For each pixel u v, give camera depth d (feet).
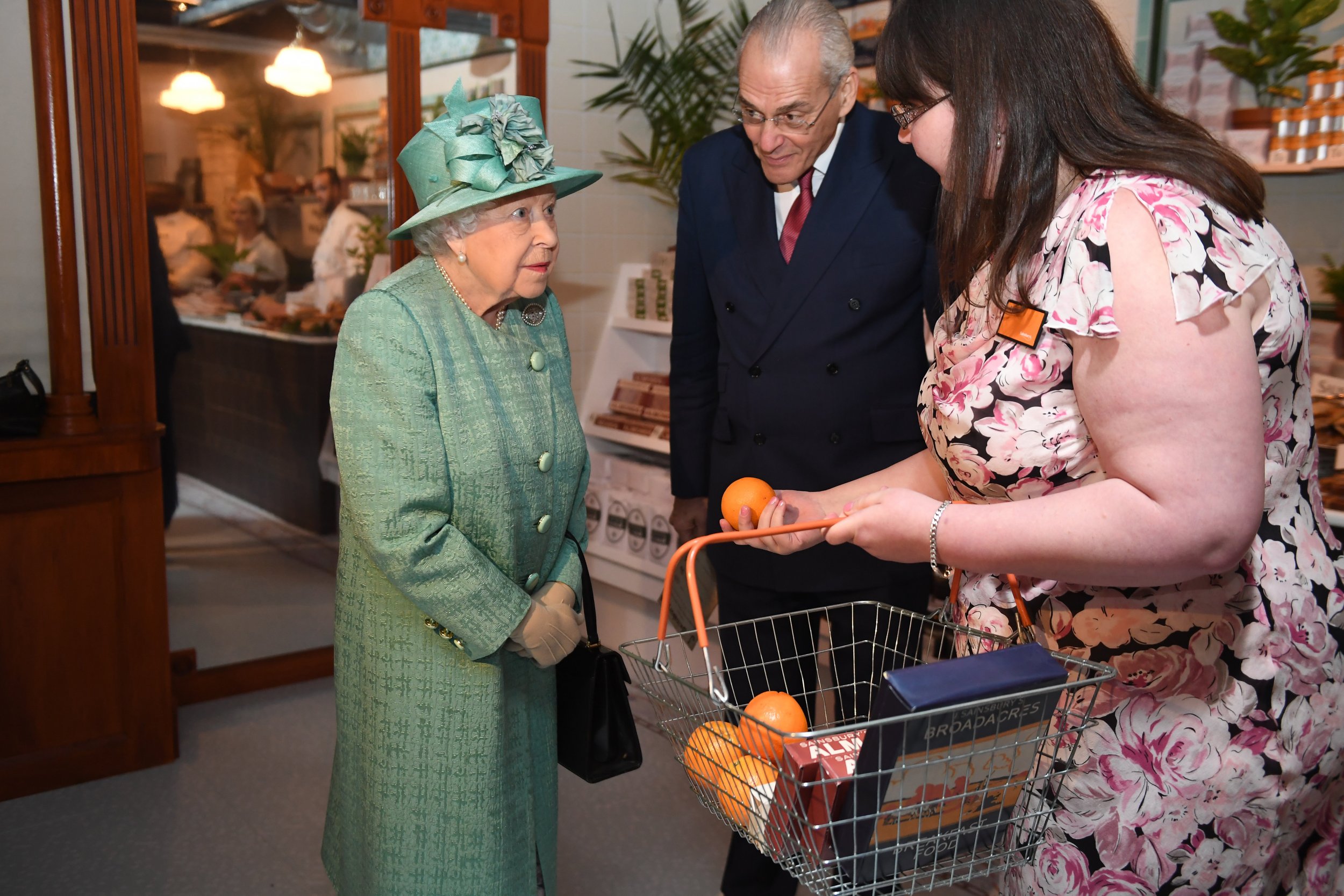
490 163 4.74
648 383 12.38
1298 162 7.98
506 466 5.08
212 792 9.41
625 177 12.71
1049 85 3.42
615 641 12.14
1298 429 3.63
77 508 9.23
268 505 11.46
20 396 8.94
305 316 11.26
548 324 5.53
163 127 10.07
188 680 11.18
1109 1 9.01
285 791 9.46
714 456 7.27
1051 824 3.76
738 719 3.59
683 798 9.37
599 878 8.09
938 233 4.03
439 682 5.14
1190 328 3.09
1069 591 3.77
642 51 12.37
